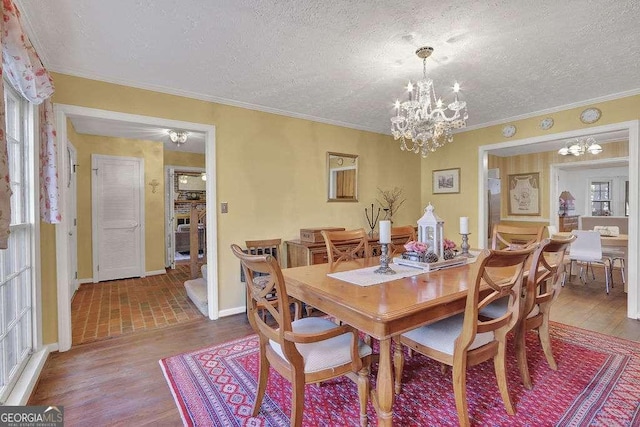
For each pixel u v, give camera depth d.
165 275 5.29
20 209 2.13
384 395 1.34
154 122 2.91
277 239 3.57
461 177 4.58
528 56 2.35
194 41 2.12
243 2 1.72
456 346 1.54
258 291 1.57
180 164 6.34
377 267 2.23
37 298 2.29
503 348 1.70
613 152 5.79
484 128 4.29
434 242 2.27
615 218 4.91
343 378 2.08
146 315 3.33
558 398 1.83
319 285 1.75
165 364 2.27
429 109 2.79
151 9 1.77
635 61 2.43
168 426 1.65
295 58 2.37
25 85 1.66
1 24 1.24
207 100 3.20
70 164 3.92
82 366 2.26
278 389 1.96
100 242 4.81
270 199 3.62
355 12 1.81
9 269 1.90
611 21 1.90
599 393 1.88
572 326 2.92
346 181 4.27
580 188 7.62
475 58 2.38
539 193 6.71
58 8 1.74
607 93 3.15
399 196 4.85
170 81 2.78
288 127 3.75
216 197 3.25
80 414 1.74
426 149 2.87
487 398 1.85
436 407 1.77
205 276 4.12
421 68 2.55
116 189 4.94
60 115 2.49
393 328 1.34
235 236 3.38
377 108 3.58
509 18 1.87
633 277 3.11
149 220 5.26
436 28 1.98
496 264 1.48
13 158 2.04
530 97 3.24
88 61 2.39
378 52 2.29
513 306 1.70
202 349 2.52
